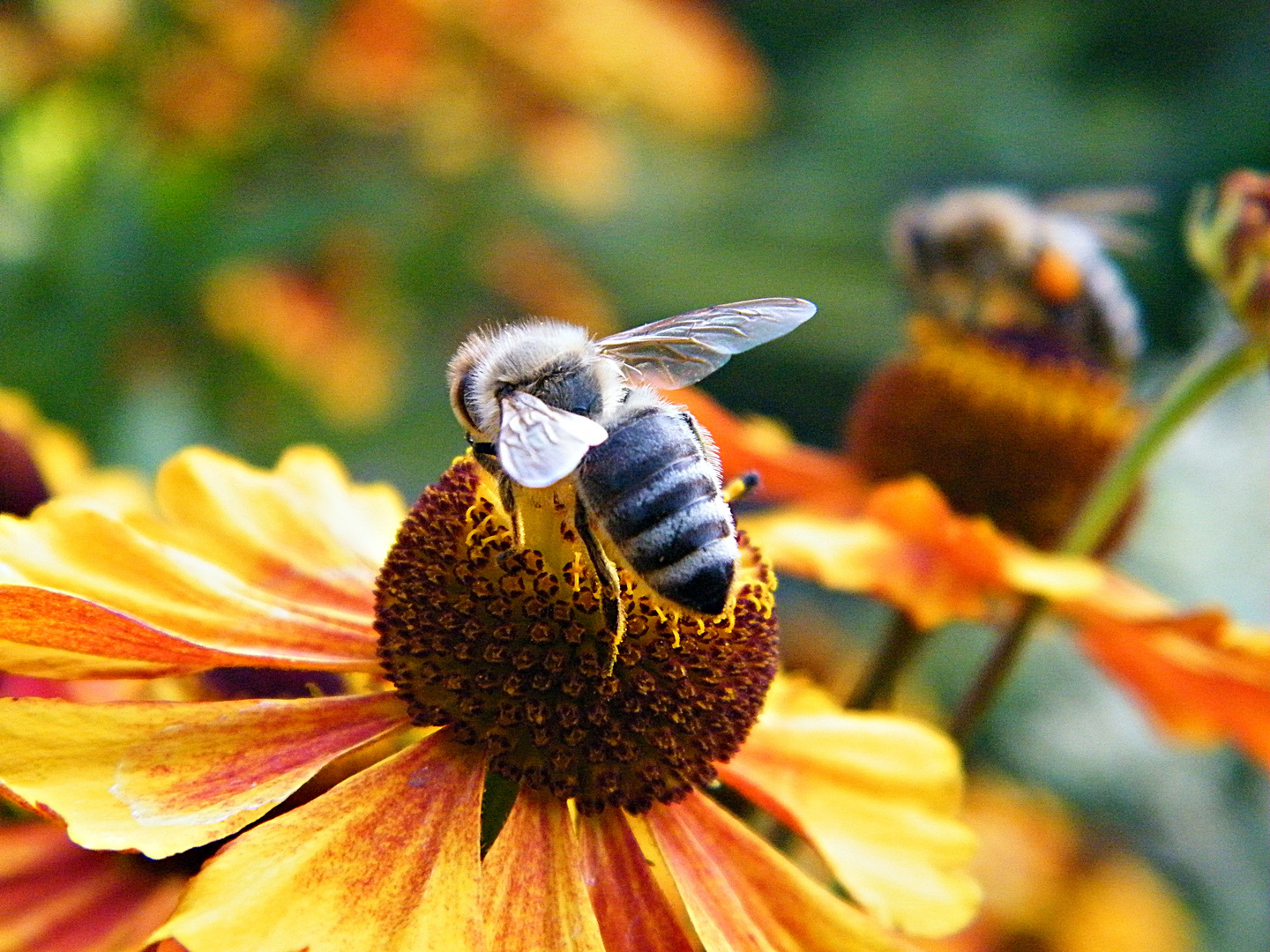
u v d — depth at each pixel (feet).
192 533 0.25
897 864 0.24
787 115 1.02
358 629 0.23
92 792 0.20
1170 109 0.95
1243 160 0.89
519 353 0.24
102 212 0.43
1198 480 0.47
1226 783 0.47
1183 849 0.46
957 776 0.25
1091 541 0.31
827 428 0.94
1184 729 0.33
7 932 0.23
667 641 0.23
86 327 0.43
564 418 0.22
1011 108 0.96
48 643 0.21
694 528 0.22
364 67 0.52
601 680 0.22
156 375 0.45
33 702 0.21
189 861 0.23
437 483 0.23
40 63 0.46
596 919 0.21
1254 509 0.47
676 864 0.22
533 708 0.22
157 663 0.22
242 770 0.21
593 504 0.23
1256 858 0.46
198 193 0.45
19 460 0.30
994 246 0.37
